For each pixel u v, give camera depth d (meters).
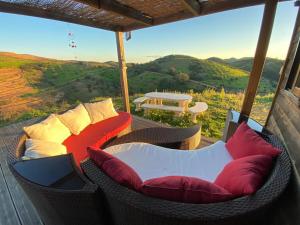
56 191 1.01
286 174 1.04
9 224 1.51
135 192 0.95
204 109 4.15
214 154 1.75
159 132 2.40
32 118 4.10
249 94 2.18
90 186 1.02
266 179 1.07
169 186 0.94
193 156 1.75
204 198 0.89
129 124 2.92
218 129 3.75
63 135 2.22
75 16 2.70
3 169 2.26
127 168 1.15
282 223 1.01
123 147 1.91
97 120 2.79
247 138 1.51
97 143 2.22
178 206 0.85
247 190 0.89
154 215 0.84
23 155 1.57
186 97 4.51
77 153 1.99
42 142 1.77
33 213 1.61
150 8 2.45
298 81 1.96
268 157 1.17
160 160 1.71
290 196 1.02
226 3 2.12
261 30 1.93
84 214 1.12
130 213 0.93
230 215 0.80
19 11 2.11
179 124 4.14
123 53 3.81
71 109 2.72
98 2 1.98
